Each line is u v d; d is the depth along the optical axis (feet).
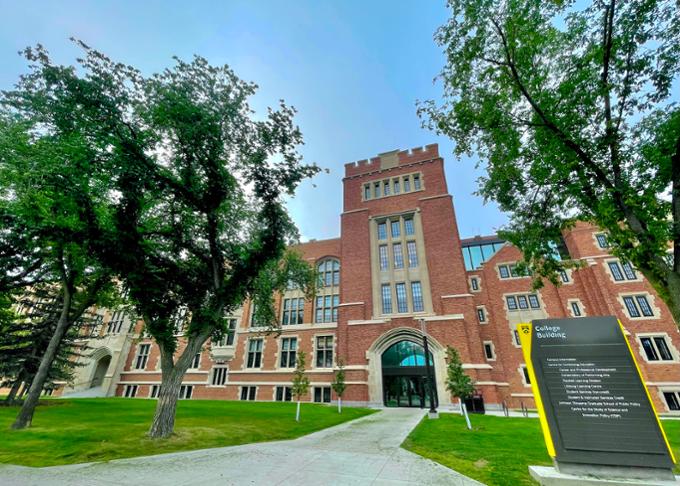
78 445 29.07
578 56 33.78
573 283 86.02
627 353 19.86
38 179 33.58
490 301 91.09
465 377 52.31
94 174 35.55
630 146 33.01
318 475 20.71
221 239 49.62
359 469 22.15
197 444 30.42
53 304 74.33
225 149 43.52
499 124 37.19
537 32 32.19
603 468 17.74
